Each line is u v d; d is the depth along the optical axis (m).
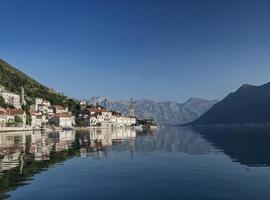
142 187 31.16
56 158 54.12
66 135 147.25
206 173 38.72
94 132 192.75
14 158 53.44
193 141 105.00
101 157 56.16
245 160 50.97
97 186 31.70
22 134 152.25
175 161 50.84
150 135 158.12
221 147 77.62
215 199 26.58
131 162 49.56
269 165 44.91
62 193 28.73
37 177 36.12
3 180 34.28
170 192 29.05
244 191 29.16
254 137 128.88
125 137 132.88
